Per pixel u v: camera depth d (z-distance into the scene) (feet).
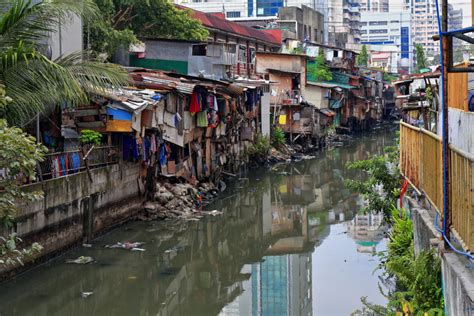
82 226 52.85
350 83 197.26
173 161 72.49
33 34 40.91
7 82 38.83
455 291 21.97
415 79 71.82
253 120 117.08
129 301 42.24
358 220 70.44
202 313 41.47
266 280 48.57
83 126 58.13
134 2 95.30
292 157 131.03
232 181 98.53
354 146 159.63
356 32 334.85
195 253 55.31
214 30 135.33
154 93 65.36
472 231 21.34
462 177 22.72
